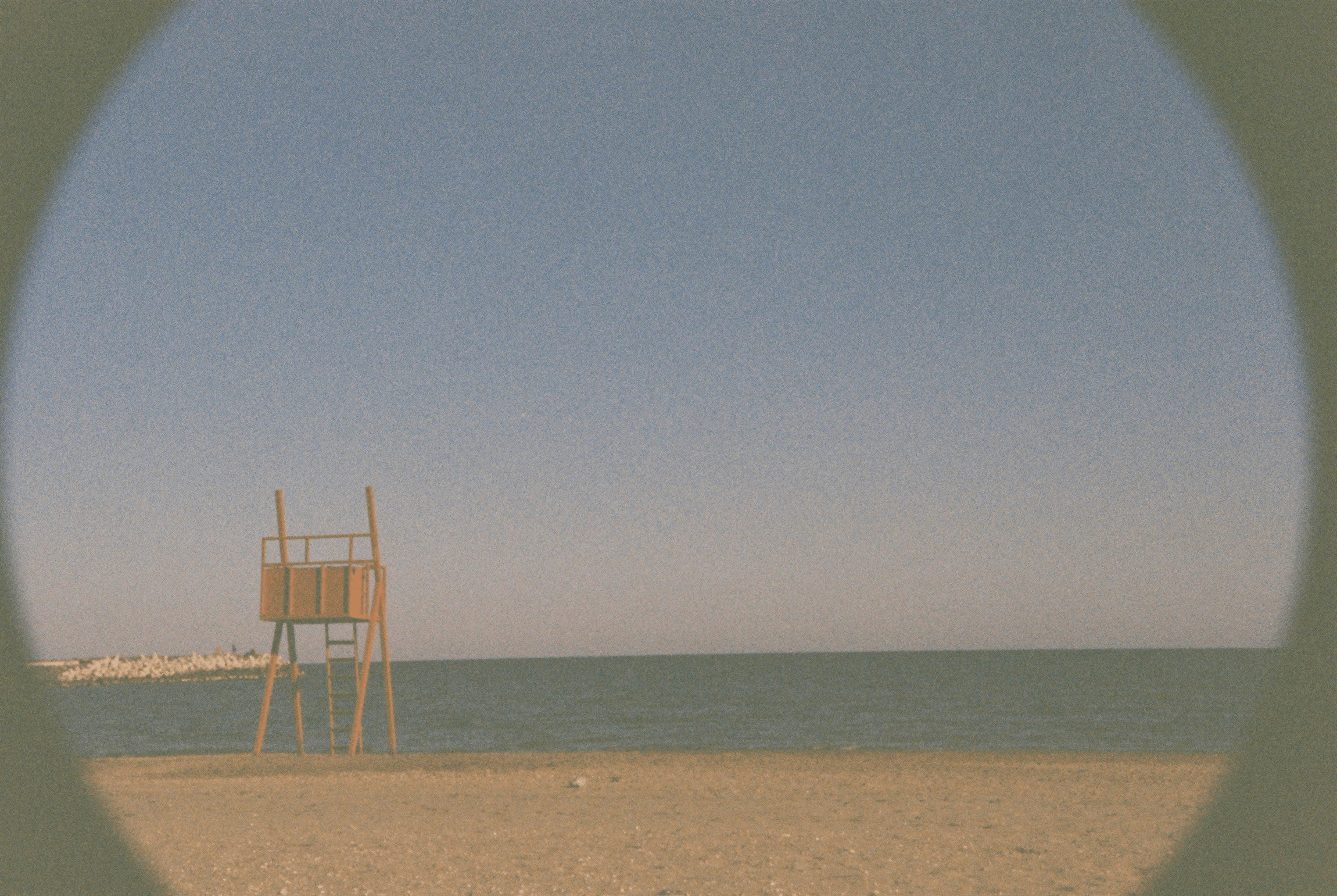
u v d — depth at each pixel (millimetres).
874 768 17094
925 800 12922
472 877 8414
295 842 10109
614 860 9062
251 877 8430
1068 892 7680
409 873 8586
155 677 132000
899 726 42781
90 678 123688
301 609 20734
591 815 11859
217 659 144875
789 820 11367
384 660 21922
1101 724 41594
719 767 17750
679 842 9984
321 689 109500
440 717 54594
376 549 21500
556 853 9406
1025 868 8570
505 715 55750
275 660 21672
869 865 8773
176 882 8289
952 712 51406
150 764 18562
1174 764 16891
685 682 102875
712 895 7715
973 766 17266
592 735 41312
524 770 17438
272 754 21062
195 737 43094
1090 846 9508
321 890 7945
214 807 12711
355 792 14273
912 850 9477
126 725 51594
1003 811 11852
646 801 13117
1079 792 13375
